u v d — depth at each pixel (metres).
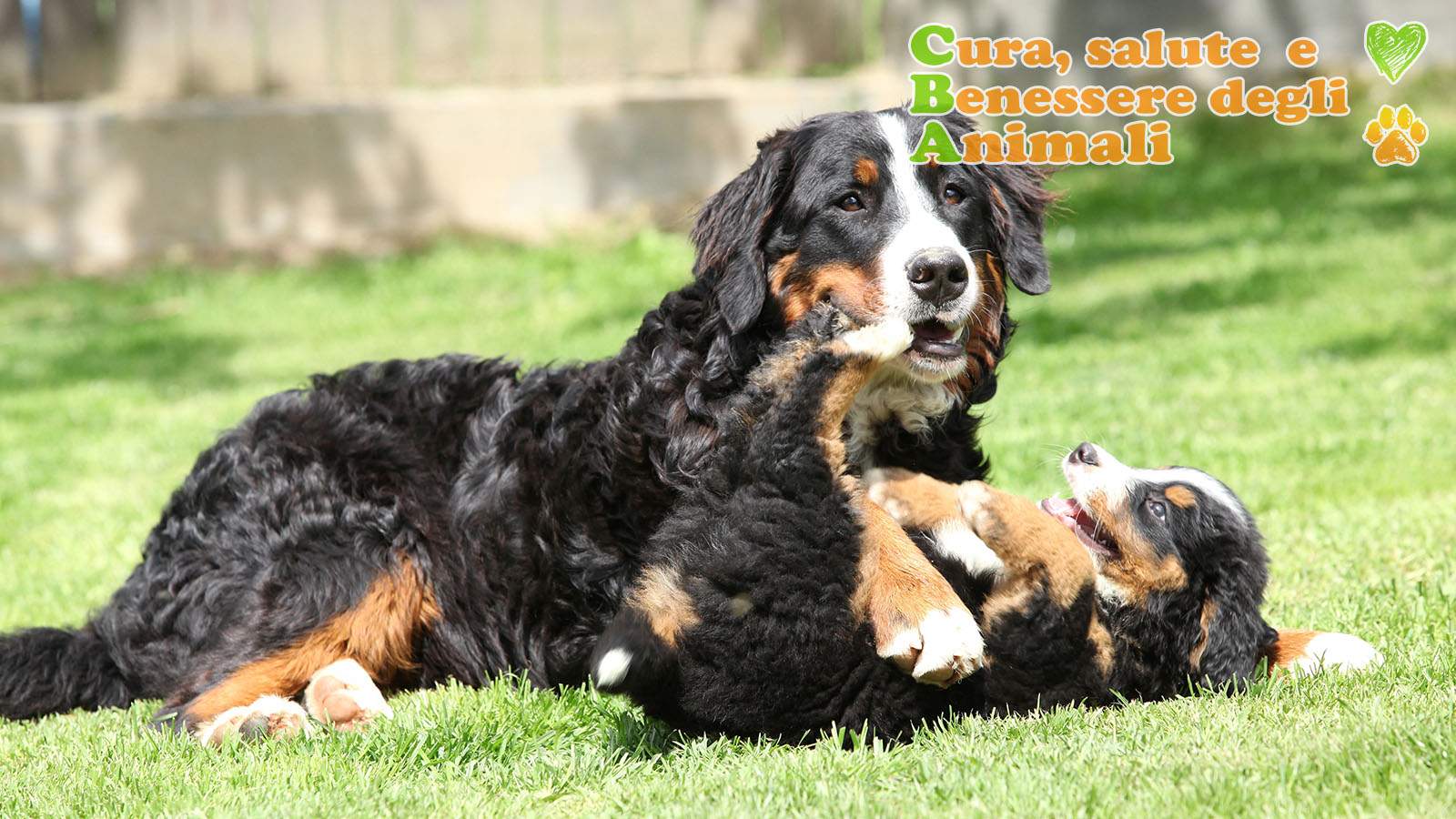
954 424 5.33
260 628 5.18
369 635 5.27
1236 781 3.52
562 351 12.77
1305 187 17.38
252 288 16.56
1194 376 10.68
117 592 5.71
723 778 3.94
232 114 17.38
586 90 18.02
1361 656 4.81
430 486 5.51
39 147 17.12
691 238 5.45
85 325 15.39
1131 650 4.91
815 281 5.13
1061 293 14.14
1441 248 14.48
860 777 3.87
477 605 5.36
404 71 18.45
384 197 17.75
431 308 15.38
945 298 4.87
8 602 6.98
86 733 4.93
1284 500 7.27
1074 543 4.69
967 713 4.50
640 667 4.15
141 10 18.00
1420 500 7.11
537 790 4.04
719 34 18.59
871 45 18.64
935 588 4.27
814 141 5.19
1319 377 10.34
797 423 4.24
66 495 9.41
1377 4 18.36
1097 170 18.75
